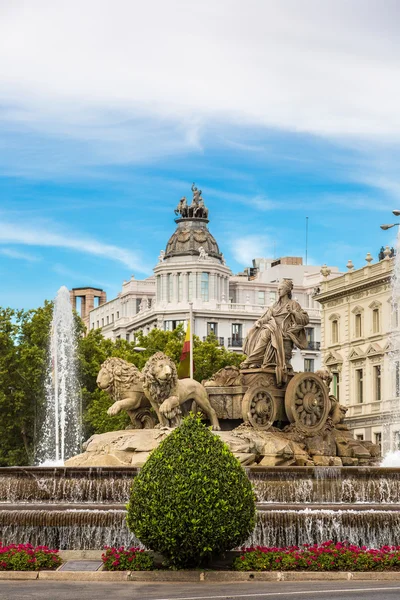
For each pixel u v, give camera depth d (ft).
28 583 79.92
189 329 226.79
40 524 95.09
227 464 83.66
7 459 279.90
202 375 296.30
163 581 80.89
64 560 90.53
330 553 84.23
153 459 83.97
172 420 117.70
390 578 81.05
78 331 289.94
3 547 87.92
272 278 532.32
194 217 494.59
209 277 484.74
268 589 75.46
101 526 94.58
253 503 85.25
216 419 122.31
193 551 82.53
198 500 81.92
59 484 108.27
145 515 82.69
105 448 117.08
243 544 92.53
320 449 122.31
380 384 337.11
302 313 125.39
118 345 318.04
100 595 72.84
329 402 124.88
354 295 352.28
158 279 490.49
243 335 481.05
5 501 107.65
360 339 346.95
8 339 281.54
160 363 117.29
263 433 119.34
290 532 93.66
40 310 286.87
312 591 73.97
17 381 280.31
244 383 123.24
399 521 94.32
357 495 107.96
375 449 131.75
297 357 487.20
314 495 107.24
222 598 70.54
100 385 124.26
